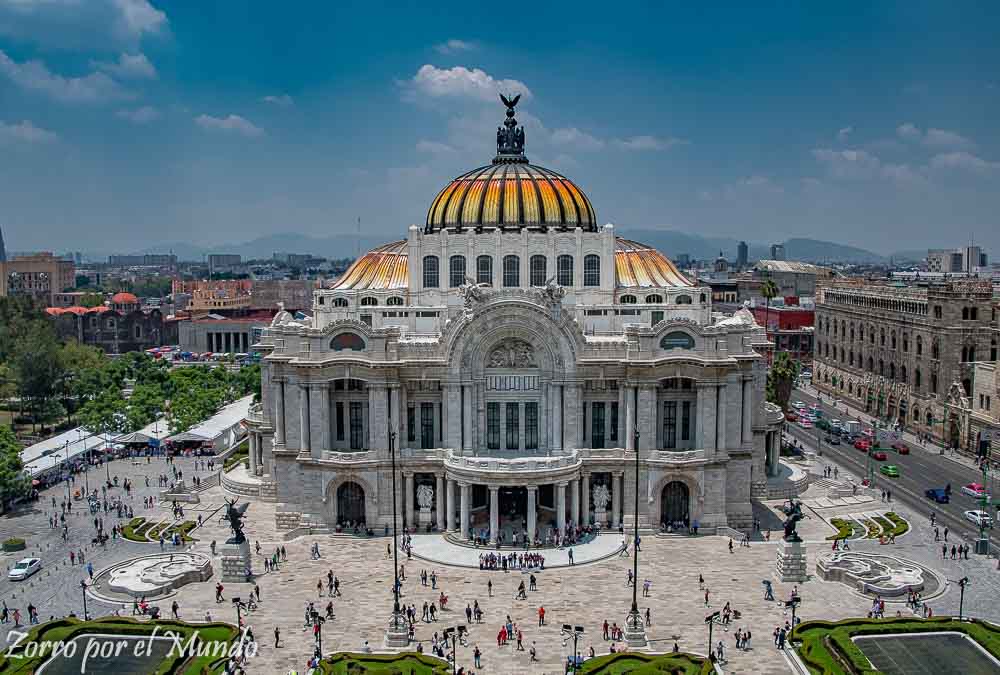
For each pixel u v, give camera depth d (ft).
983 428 531.91
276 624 288.92
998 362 516.32
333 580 317.42
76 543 372.58
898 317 651.66
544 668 256.52
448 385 377.09
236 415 613.11
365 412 386.73
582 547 360.48
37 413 623.77
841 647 261.44
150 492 454.81
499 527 379.76
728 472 389.19
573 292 426.10
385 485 381.60
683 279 456.04
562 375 376.68
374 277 455.22
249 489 446.19
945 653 265.34
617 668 252.21
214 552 359.66
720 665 257.96
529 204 431.84
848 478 480.23
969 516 401.29
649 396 375.25
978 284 581.94
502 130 481.46
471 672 253.65
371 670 249.55
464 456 377.91
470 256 422.82
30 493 441.68
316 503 384.68
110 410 579.07
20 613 299.38
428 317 416.05
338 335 378.53
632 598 309.63
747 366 385.70
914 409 623.36
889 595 310.86
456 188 446.60
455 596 312.29
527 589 318.65
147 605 303.07
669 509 389.80
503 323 375.04
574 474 370.32
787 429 620.90
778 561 331.77
